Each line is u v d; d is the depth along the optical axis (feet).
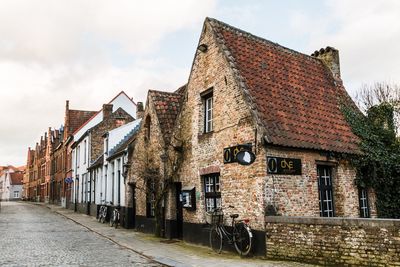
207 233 44.47
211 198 45.01
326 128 44.09
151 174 56.08
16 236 56.39
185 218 49.39
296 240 33.01
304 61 53.72
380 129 49.08
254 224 36.42
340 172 42.57
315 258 31.58
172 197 53.42
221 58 43.86
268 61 47.78
